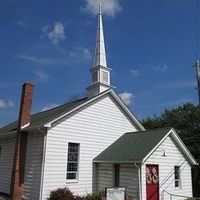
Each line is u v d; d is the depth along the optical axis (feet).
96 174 73.05
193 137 108.27
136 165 63.31
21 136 70.90
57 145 66.49
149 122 135.74
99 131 75.66
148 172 64.80
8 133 76.18
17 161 68.74
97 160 72.13
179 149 73.56
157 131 73.31
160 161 67.97
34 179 65.16
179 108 129.18
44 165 63.62
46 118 71.72
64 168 66.85
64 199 58.70
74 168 69.36
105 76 85.97
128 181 65.26
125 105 82.17
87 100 73.36
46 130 65.26
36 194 63.26
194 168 99.25
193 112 118.01
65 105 86.22
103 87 84.58
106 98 79.00
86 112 73.51
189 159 75.41
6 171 77.71
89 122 73.77
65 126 68.69
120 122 81.35
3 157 81.41
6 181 76.43
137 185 62.90
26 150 70.69
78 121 71.46
